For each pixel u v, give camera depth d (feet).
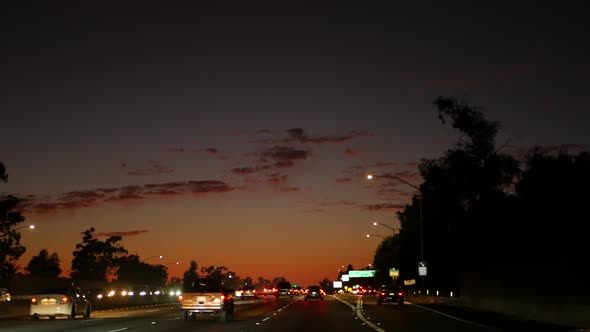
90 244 504.84
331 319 126.62
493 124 238.89
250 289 299.38
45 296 126.21
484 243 229.66
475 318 128.67
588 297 102.27
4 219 248.73
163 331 96.53
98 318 134.10
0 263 317.01
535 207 183.73
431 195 252.42
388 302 205.46
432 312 154.10
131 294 234.58
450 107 240.73
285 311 162.09
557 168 183.11
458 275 264.11
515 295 140.67
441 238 280.10
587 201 173.88
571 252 172.04
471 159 238.89
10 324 113.60
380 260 461.78
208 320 125.49
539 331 94.27
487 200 234.58
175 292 332.60
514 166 235.40
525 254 186.29
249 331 96.58
